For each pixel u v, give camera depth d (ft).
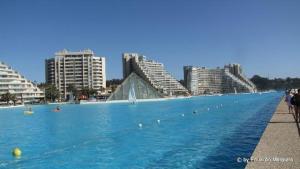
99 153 73.36
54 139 99.60
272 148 49.93
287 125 76.23
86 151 76.43
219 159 62.34
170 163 61.21
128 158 66.95
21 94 543.80
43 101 555.28
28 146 88.38
